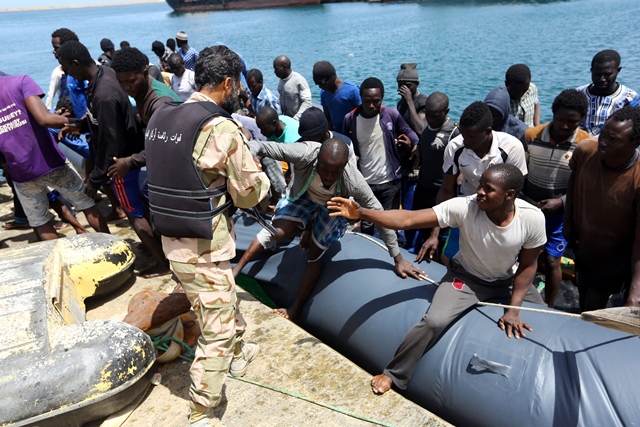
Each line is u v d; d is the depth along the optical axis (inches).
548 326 123.3
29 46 2073.1
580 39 898.7
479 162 154.6
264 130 184.7
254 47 1128.8
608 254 148.7
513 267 132.9
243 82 331.3
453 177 165.8
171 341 133.6
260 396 123.8
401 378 128.2
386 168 209.5
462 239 129.0
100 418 113.8
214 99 103.2
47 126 164.1
